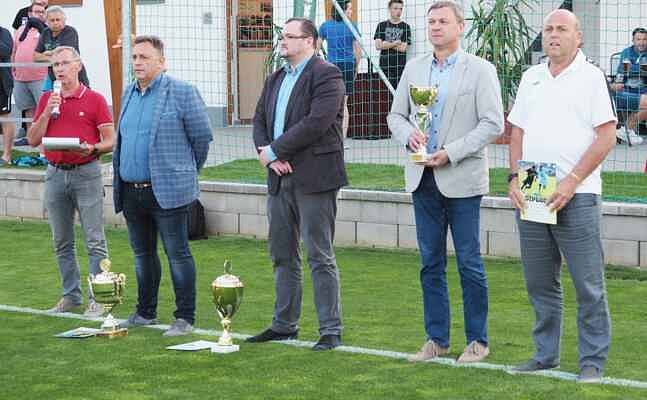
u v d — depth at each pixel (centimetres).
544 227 681
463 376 689
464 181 712
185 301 827
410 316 868
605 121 656
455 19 718
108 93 1844
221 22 1636
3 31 1591
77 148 875
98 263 902
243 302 929
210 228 1234
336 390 666
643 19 1456
